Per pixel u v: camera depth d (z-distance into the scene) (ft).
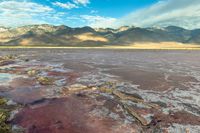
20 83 116.57
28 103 82.48
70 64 209.26
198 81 125.39
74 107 78.59
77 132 59.16
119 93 93.81
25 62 224.94
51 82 118.83
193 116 70.54
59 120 66.95
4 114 68.18
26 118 67.97
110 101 85.10
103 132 59.11
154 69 177.06
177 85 115.24
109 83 116.98
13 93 96.37
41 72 155.63
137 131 59.93
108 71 164.55
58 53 399.44
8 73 148.97
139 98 90.22
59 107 78.43
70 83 118.83
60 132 59.21
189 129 61.21
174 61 247.29
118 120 67.26
